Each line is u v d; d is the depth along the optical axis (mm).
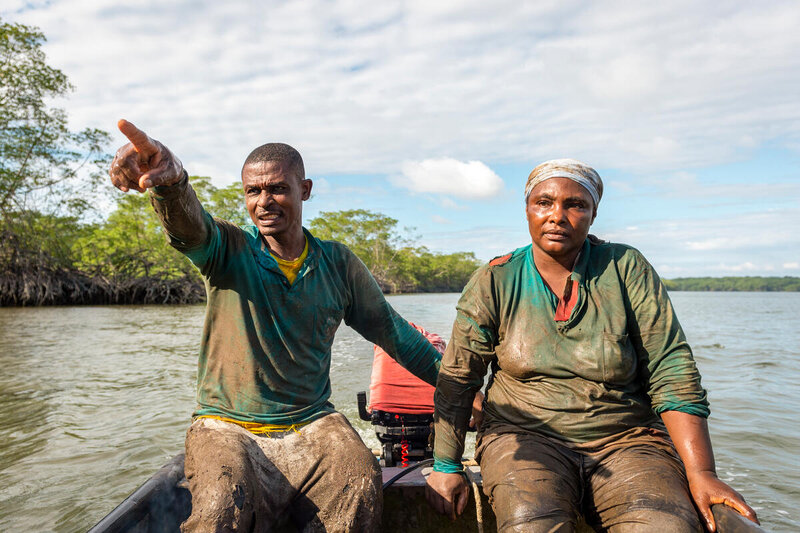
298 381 2158
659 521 1626
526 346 2039
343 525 1929
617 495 1791
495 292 2121
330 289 2283
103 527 1706
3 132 24953
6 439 4812
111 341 12086
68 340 12289
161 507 2059
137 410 5762
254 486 1862
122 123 1585
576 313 1988
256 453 1993
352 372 7723
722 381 7410
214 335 2143
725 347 11148
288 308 2143
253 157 2164
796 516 3377
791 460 4301
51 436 4883
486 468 1970
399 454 3074
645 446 1912
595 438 1955
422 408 3049
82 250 36562
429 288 94688
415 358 2627
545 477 1807
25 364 8711
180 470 2232
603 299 2004
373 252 78938
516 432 2035
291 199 2148
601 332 1969
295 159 2203
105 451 4504
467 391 2188
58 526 3262
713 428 5125
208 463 1824
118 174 1733
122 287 34219
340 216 77938
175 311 25109
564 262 2064
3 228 27453
